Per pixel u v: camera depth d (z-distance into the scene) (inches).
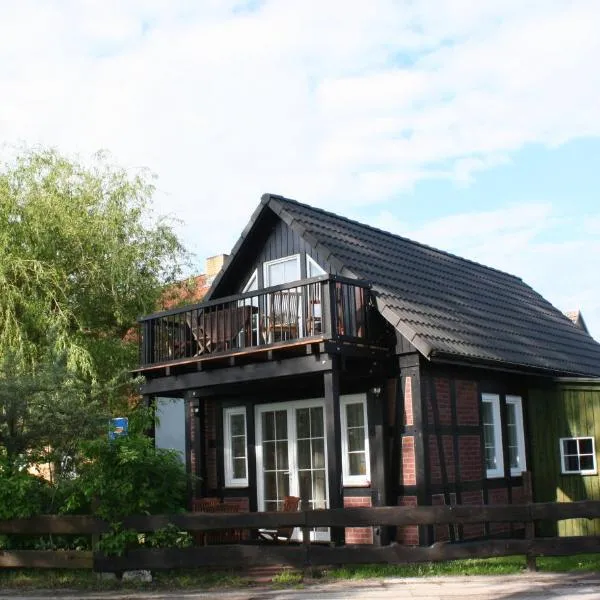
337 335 460.1
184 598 370.6
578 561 433.7
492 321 629.6
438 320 541.0
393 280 564.4
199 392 570.3
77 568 427.5
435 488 499.2
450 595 354.3
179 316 549.6
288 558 402.6
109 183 764.6
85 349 676.1
